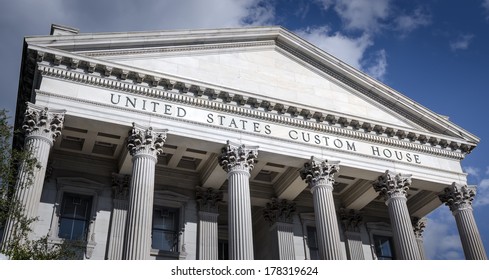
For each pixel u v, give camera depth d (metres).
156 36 35.38
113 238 34.56
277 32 40.25
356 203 42.28
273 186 41.31
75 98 31.59
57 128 30.50
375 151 38.66
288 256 38.75
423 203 43.09
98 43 33.31
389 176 37.88
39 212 33.88
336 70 41.09
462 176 40.88
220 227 40.31
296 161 36.34
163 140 32.47
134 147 31.84
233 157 33.69
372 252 42.66
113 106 32.28
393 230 36.81
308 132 37.12
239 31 38.75
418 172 39.28
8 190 25.05
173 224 37.84
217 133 34.22
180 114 33.84
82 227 35.09
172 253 35.84
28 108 30.11
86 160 36.84
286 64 40.28
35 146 29.28
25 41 31.45
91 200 36.19
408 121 41.56
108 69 32.72
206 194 38.59
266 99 35.97
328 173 35.94
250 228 31.67
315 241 41.47
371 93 41.41
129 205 30.00
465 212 39.34
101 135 34.72
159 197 37.75
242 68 38.34
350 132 38.28
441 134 41.22
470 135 42.16
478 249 37.84
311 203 42.66
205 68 36.94
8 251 22.22
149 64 35.12
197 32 37.03
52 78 31.70
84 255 33.47
